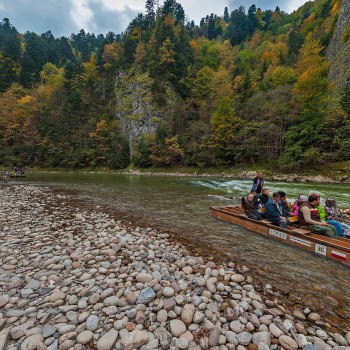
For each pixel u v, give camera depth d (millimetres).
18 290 4105
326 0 76312
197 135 45469
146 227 8445
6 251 5852
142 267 5031
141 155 49875
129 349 2719
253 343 2916
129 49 70438
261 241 6879
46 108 64875
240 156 37781
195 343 2867
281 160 31297
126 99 61156
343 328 3271
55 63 100062
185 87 60156
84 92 69938
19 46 90250
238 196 15312
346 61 39844
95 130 59938
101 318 3326
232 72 65000
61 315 3396
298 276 4820
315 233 6312
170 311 3482
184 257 5750
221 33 115938
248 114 40281
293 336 3029
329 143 28984
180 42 68875
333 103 31859
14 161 54625
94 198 14758
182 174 42344
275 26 107625
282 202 7695
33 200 13945
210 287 4207
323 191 17484
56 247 6133
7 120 59781
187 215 10203
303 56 44188
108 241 6617
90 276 4562
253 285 4457
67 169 55219
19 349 2711
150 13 88375
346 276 4809
